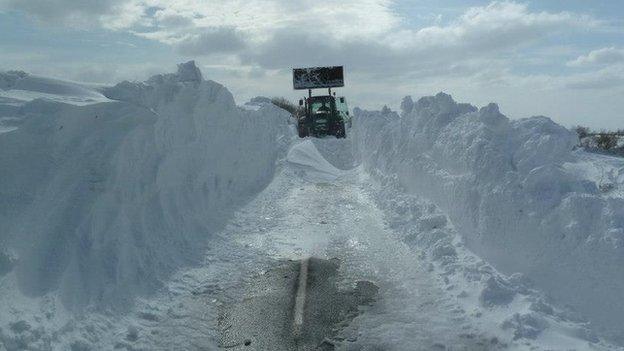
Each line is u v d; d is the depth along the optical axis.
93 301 5.90
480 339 5.64
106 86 8.92
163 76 10.94
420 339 5.67
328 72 28.14
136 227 7.56
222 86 12.75
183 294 6.84
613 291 5.79
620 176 7.66
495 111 8.95
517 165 7.75
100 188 7.04
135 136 8.23
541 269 6.55
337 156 19.84
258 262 8.05
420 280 7.21
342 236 9.30
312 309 6.42
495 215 7.36
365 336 5.77
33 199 6.22
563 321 5.80
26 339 4.88
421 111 11.73
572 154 8.70
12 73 8.05
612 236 5.94
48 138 6.83
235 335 5.87
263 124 17.41
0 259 5.45
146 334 5.78
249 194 12.50
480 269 6.98
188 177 9.98
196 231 8.91
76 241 6.33
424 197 10.35
